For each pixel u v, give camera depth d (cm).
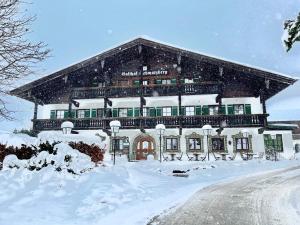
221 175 1480
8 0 749
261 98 2500
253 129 2512
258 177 1377
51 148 959
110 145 2612
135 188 889
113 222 572
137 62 2803
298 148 3578
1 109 893
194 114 2664
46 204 650
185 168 1670
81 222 563
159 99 2712
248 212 695
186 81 2697
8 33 745
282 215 668
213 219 631
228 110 2616
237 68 2453
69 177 838
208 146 2320
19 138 987
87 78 2809
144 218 612
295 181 1219
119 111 2752
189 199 844
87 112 2794
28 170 831
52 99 2841
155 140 2584
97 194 748
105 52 2628
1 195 680
